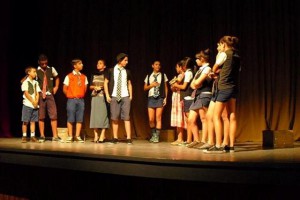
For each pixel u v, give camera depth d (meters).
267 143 5.84
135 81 8.55
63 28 9.06
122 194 4.96
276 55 7.36
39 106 6.86
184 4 8.09
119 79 6.37
